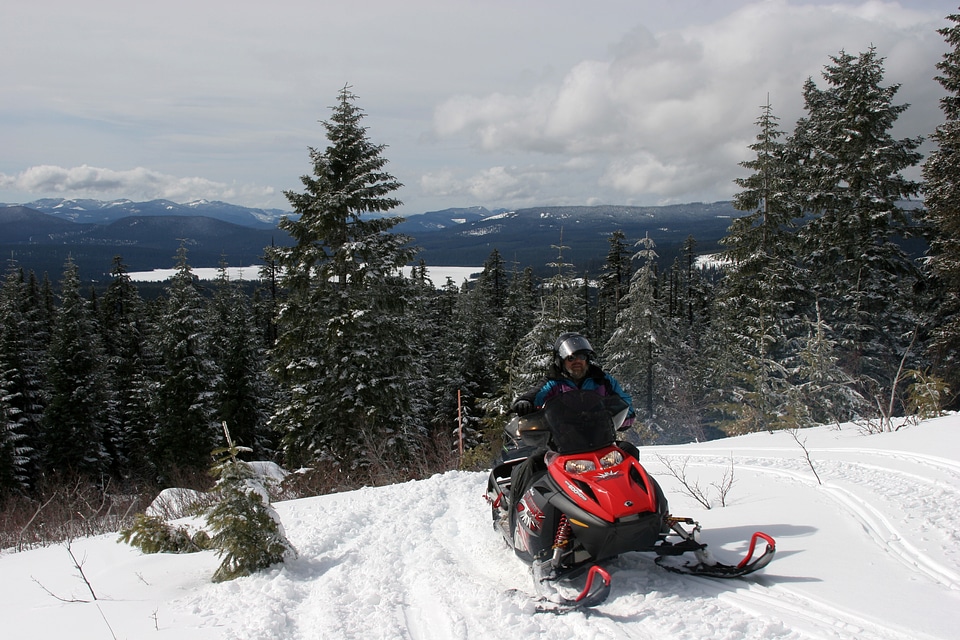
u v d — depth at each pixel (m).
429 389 35.78
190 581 4.52
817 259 25.03
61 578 4.86
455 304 45.12
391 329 20.34
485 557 4.61
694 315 51.38
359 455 18.11
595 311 50.50
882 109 22.20
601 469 3.79
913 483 4.82
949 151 19.48
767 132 23.42
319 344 19.70
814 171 24.53
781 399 13.37
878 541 3.76
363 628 3.36
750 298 23.11
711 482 5.92
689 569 3.61
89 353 34.12
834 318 24.00
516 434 4.43
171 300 31.28
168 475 21.78
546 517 3.88
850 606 2.90
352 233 20.36
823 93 26.42
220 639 3.26
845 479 5.24
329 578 4.28
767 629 2.75
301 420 19.67
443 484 7.16
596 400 4.12
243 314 36.31
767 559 3.36
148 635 3.40
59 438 32.56
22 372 33.75
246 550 4.39
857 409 13.98
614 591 3.50
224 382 31.92
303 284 20.09
